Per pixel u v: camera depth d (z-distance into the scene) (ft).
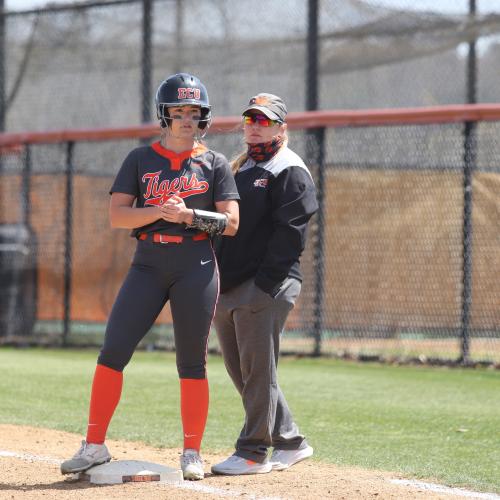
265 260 61.52
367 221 141.69
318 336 141.18
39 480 60.08
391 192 140.36
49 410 93.20
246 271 62.59
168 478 59.52
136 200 63.00
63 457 68.69
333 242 143.64
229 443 76.64
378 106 155.63
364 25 154.92
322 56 156.15
